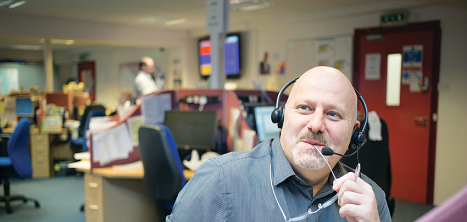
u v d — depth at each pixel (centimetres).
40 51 1045
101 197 245
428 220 22
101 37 588
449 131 375
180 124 277
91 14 522
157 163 211
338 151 70
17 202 380
